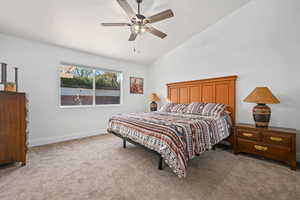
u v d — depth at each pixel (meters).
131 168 1.95
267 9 2.48
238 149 2.42
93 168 1.95
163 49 4.01
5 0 1.91
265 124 2.25
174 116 2.71
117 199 1.36
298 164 2.08
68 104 3.40
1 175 1.76
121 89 4.38
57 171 1.87
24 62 2.73
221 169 1.93
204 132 2.03
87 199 1.36
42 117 2.94
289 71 2.29
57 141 3.12
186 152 1.70
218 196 1.39
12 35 2.61
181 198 1.37
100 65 3.86
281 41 2.35
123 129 2.37
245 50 2.73
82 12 2.26
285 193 1.44
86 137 3.52
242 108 2.78
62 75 3.31
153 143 1.78
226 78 2.93
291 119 2.28
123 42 3.33
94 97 3.82
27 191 1.47
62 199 1.36
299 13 2.19
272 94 2.27
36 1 1.98
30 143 2.80
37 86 2.87
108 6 2.18
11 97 1.96
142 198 1.37
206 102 3.30
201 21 3.01
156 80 4.69
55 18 2.32
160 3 2.31
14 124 1.98
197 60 3.51
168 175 1.78
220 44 3.08
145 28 2.09
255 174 1.80
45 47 2.97
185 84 3.74
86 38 2.98
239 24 2.80
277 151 2.02
